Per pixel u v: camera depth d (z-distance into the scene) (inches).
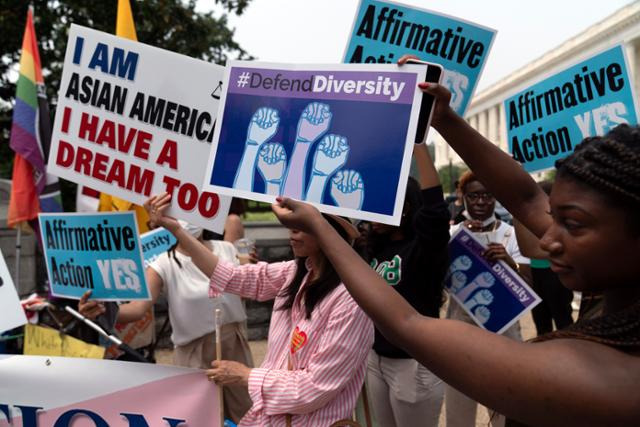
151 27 478.3
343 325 81.7
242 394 138.3
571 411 35.0
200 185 98.8
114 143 102.2
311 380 81.4
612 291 40.4
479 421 175.0
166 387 94.6
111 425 96.9
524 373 36.2
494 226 156.6
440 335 39.8
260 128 73.1
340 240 47.5
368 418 88.0
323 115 69.0
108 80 102.5
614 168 36.3
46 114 195.0
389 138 64.7
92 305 112.7
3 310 104.0
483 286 122.5
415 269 113.2
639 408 34.1
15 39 461.4
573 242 38.3
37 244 251.6
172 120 99.8
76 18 479.2
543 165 108.5
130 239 105.5
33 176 190.5
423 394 115.8
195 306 134.8
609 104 97.4
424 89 63.2
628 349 36.2
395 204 63.2
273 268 106.4
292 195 69.4
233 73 76.0
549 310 202.8
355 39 103.5
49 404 99.0
